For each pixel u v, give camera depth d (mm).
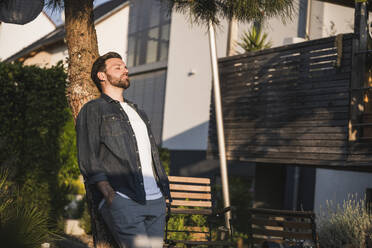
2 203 4891
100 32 17938
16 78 7152
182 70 14344
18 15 4336
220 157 7516
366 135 6242
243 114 8070
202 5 4504
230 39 9633
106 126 2613
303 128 7023
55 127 7418
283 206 9008
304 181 10273
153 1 16594
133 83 17312
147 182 2654
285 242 5359
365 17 6559
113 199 2541
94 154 2562
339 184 9445
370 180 8852
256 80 7914
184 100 14117
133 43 17609
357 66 6535
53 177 7371
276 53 7637
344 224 5898
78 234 8156
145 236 2559
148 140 2777
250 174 11414
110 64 2820
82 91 3670
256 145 7746
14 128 7059
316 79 6945
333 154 6535
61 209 7594
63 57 18844
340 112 6539
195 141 13492
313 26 10539
